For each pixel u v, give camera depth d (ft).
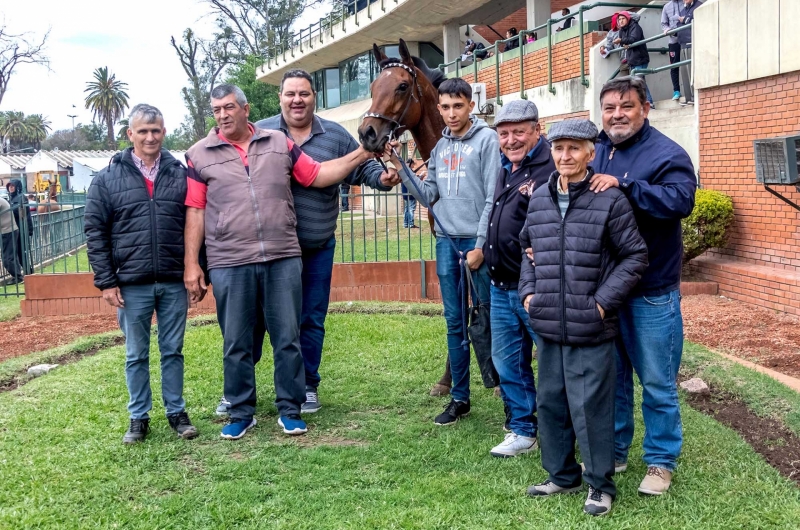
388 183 16.37
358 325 25.61
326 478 12.95
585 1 57.06
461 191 14.80
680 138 32.58
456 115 14.57
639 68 33.83
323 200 16.46
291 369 15.34
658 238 11.57
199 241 15.16
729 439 14.17
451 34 71.77
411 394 18.07
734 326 23.47
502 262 13.26
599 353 11.10
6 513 11.71
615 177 11.16
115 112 295.89
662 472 12.01
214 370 20.33
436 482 12.62
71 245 52.90
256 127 15.35
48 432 15.43
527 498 11.94
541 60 46.19
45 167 140.05
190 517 11.66
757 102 26.78
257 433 15.52
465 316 15.23
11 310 31.81
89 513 11.83
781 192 25.66
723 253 29.25
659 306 11.71
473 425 15.61
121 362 21.21
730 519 11.02
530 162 13.01
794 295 24.17
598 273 11.00
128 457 14.07
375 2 71.61
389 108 15.90
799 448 13.67
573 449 11.96
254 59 134.72
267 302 15.16
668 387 11.91
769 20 25.64
